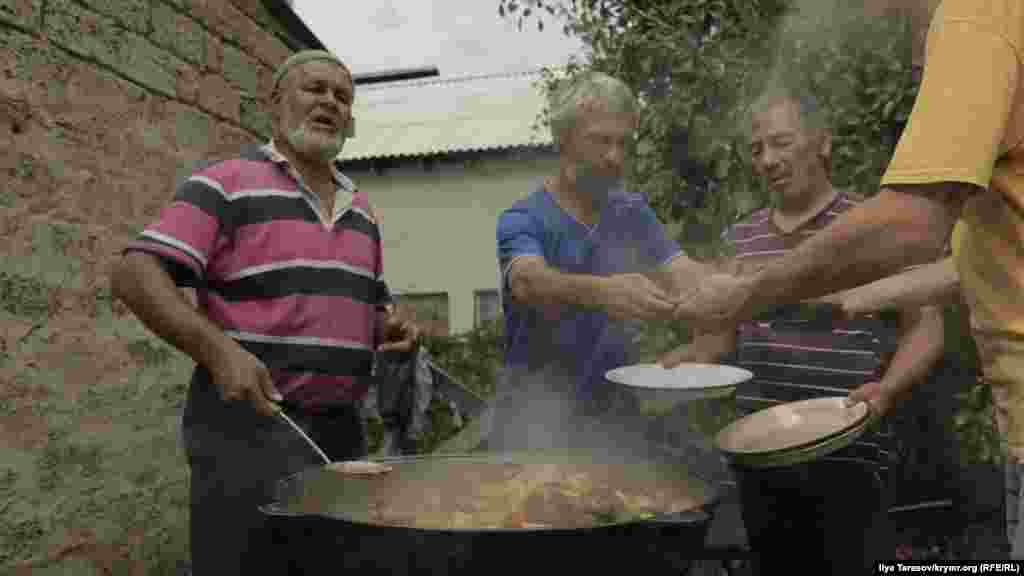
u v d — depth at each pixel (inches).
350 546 44.2
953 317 102.7
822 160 85.8
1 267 93.0
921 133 37.4
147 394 119.0
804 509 52.6
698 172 125.9
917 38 46.6
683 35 123.5
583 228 79.1
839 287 41.4
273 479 70.0
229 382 60.0
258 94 154.3
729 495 66.2
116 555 110.7
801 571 53.1
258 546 68.6
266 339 71.9
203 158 135.6
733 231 95.2
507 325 80.1
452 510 50.8
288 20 164.4
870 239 38.7
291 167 76.5
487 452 74.3
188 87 131.6
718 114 120.4
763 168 85.5
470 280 379.2
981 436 100.7
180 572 125.3
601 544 42.5
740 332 87.0
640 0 132.1
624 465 62.1
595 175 76.6
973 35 36.8
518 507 49.9
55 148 101.9
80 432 104.8
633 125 76.7
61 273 102.3
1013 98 37.0
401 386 101.0
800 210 86.0
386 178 391.5
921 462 109.5
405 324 87.1
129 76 116.7
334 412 76.5
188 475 128.6
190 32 132.5
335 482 56.4
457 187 383.9
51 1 101.4
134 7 118.1
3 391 92.7
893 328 83.0
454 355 221.0
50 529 98.7
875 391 64.1
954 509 102.7
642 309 64.1
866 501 54.9
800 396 81.6
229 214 72.6
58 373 101.3
